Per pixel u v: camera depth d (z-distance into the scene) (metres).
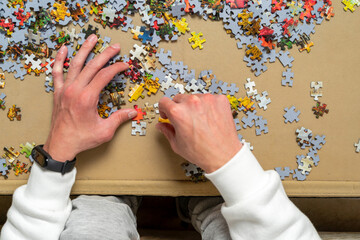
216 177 0.71
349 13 0.92
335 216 1.24
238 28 0.90
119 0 0.87
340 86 0.93
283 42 0.91
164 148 0.91
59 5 0.87
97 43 0.88
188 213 1.12
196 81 0.90
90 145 0.82
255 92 0.91
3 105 0.89
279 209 0.70
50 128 0.86
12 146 0.90
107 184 0.91
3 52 0.87
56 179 0.76
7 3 0.86
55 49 0.88
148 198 1.23
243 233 0.72
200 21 0.90
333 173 0.94
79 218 0.79
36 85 0.89
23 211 0.76
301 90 0.92
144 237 1.13
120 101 0.89
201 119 0.72
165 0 0.88
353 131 0.94
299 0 0.91
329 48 0.92
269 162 0.93
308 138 0.93
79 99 0.77
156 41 0.89
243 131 0.92
